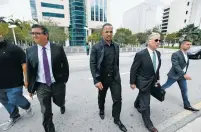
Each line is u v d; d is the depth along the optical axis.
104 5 56.72
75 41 49.62
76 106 3.04
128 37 39.03
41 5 42.91
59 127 2.28
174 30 72.00
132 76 2.28
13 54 2.04
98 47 2.05
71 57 14.09
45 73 1.96
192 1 64.06
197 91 3.94
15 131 2.18
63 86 2.26
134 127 2.29
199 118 2.56
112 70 2.14
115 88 2.18
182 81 2.79
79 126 2.31
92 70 2.12
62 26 47.16
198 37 43.56
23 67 2.17
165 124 2.38
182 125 2.35
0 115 2.65
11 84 2.13
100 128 2.26
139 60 2.18
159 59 2.20
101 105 2.53
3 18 27.91
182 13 66.38
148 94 2.25
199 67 7.77
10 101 2.27
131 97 3.56
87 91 4.01
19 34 21.44
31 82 2.01
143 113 2.28
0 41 1.97
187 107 2.86
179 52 2.77
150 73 2.16
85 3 50.56
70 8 48.62
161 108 2.94
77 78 5.51
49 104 2.04
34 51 1.90
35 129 2.23
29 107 2.55
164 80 5.28
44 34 1.80
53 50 1.96
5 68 2.03
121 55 16.50
